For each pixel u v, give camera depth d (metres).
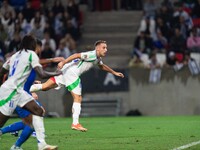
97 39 60.31
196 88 53.03
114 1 64.31
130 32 60.78
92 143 26.36
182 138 28.33
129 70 53.84
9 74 21.62
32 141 27.36
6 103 21.34
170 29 55.75
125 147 24.50
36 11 59.25
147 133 31.55
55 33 57.78
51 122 43.41
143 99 53.78
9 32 57.19
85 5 63.12
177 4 58.97
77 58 29.56
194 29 55.38
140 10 63.12
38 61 21.41
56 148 21.39
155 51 54.06
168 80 53.34
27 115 22.30
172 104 53.34
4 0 60.62
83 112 54.22
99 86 54.19
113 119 47.44
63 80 30.39
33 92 30.86
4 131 25.58
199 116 50.41
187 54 53.47
